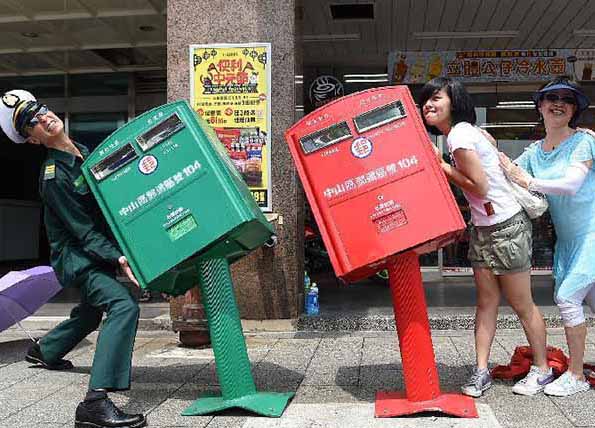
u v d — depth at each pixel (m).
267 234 4.25
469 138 3.96
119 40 9.60
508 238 4.09
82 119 11.04
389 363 5.04
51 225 4.20
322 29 9.20
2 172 15.02
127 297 3.97
